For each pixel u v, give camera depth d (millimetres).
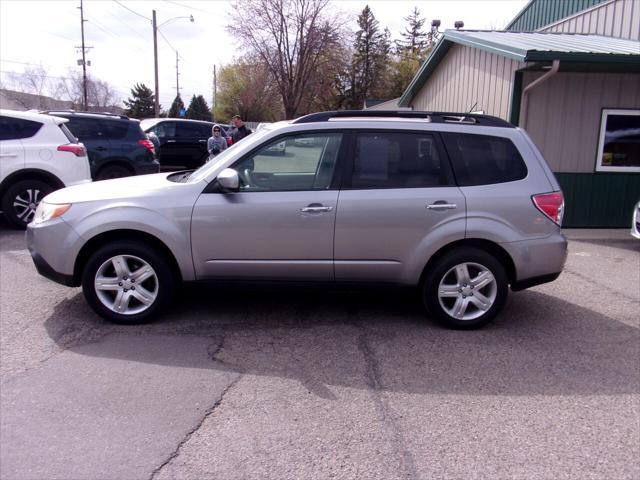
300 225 4762
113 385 3850
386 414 3551
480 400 3754
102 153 11289
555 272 5000
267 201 4758
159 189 4875
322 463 3027
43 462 2986
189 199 4785
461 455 3125
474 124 5012
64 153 8852
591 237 9258
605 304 5875
